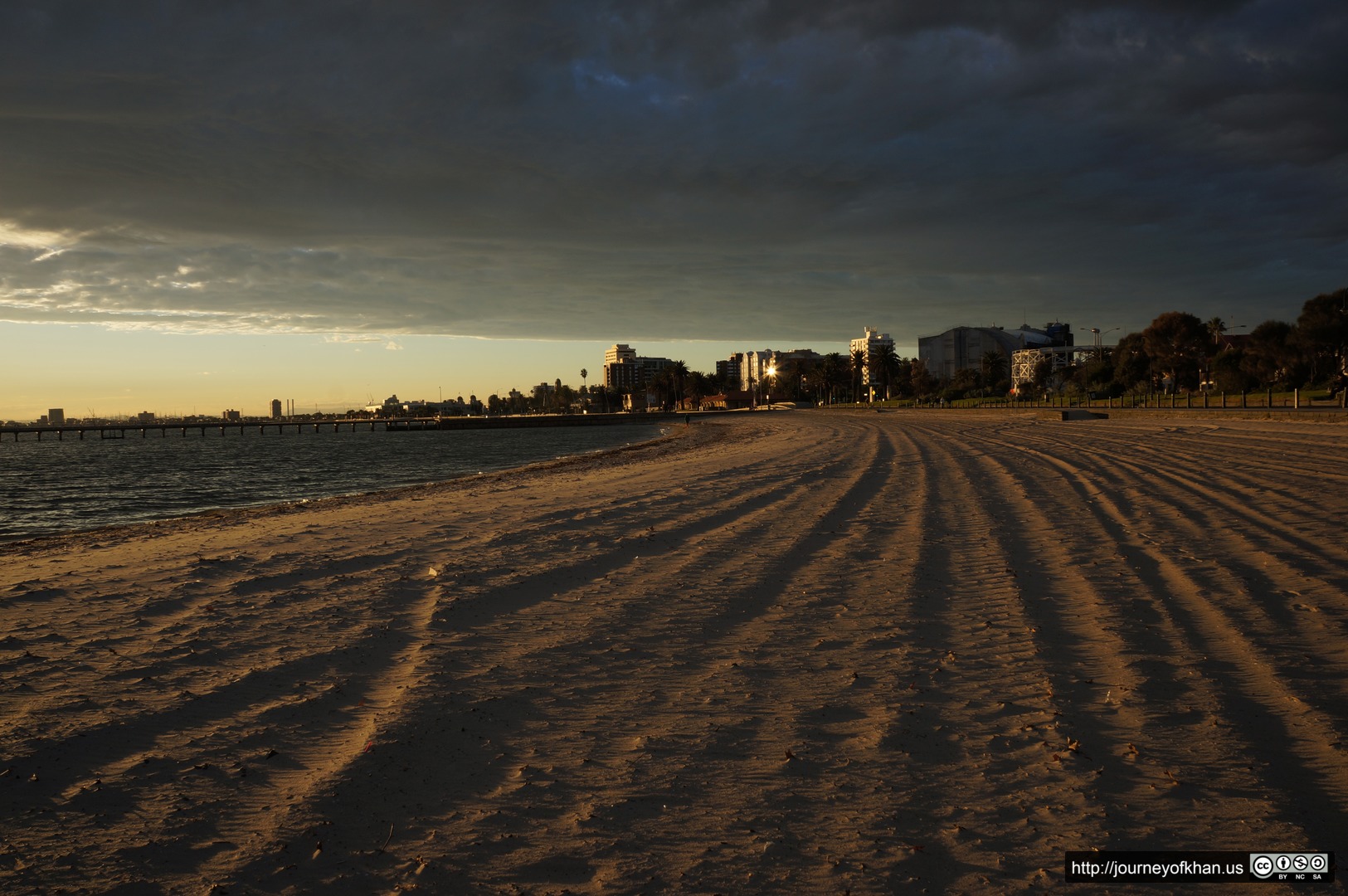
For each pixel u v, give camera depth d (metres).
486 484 24.62
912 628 6.53
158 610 7.57
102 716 4.82
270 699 5.13
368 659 5.96
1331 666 5.25
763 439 49.34
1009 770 3.98
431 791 3.84
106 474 56.69
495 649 6.18
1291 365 67.25
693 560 9.63
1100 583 7.78
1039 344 182.00
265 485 41.91
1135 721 4.51
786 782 3.91
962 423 57.94
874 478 19.22
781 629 6.61
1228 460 20.17
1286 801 3.59
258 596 8.11
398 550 10.70
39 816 3.62
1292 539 9.57
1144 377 95.00
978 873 3.11
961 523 11.91
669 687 5.29
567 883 3.08
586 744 4.38
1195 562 8.54
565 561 9.66
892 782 3.89
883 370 174.88
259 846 3.36
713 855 3.26
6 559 11.31
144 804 3.74
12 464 76.81
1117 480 16.78
